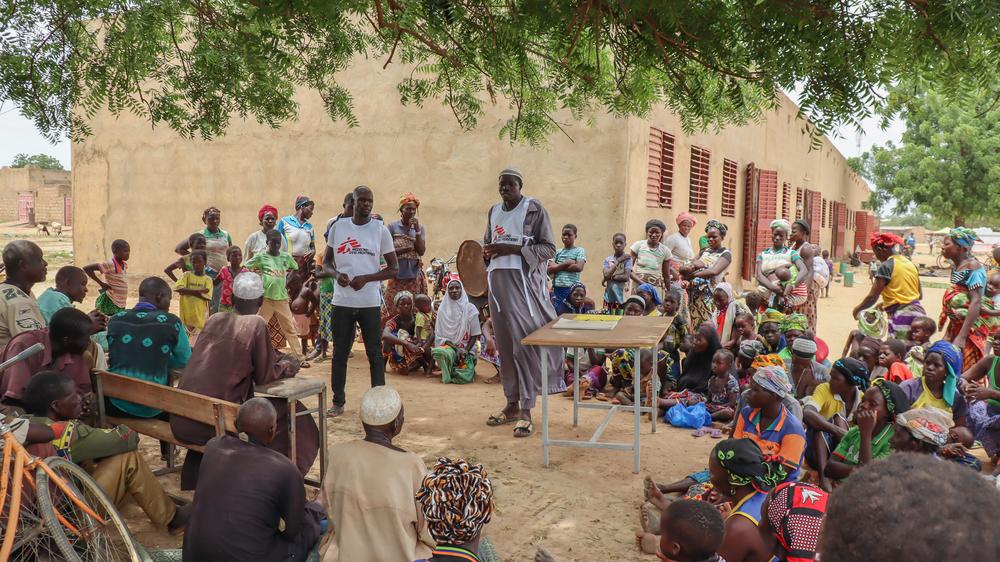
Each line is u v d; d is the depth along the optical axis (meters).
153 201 15.23
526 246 6.42
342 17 5.85
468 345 8.66
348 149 13.09
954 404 5.52
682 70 5.00
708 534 2.69
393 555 3.16
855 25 3.70
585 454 6.04
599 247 11.11
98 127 15.65
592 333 5.80
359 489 3.20
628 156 10.96
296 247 10.38
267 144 13.87
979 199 35.50
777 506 3.03
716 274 9.05
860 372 5.11
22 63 6.37
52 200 55.25
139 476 4.16
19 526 3.43
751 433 4.12
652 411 6.72
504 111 11.76
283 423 4.66
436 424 6.80
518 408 6.86
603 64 5.77
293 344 9.27
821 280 8.93
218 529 3.21
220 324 4.64
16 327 4.55
